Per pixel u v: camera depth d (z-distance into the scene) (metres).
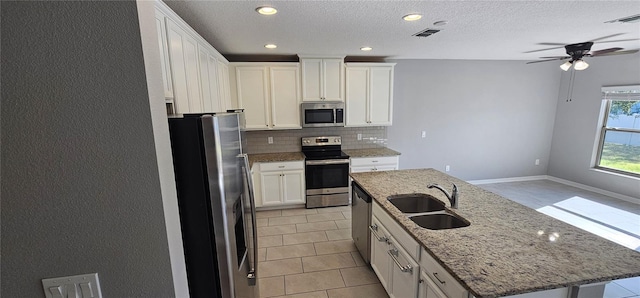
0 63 0.70
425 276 1.56
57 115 0.74
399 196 2.35
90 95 0.75
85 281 0.83
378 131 4.92
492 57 4.76
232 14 2.21
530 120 5.43
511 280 1.17
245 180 1.53
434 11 2.21
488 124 5.29
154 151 0.81
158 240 0.85
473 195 2.29
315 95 4.25
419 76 4.89
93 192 0.80
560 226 1.70
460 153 5.31
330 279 2.57
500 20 2.47
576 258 1.34
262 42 3.26
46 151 0.75
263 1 1.94
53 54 0.72
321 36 3.00
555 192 4.91
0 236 0.77
